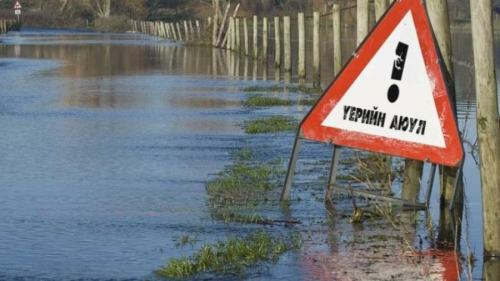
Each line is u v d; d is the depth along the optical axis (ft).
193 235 52.08
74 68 199.00
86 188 66.18
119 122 104.17
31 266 45.83
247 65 218.79
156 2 535.60
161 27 425.28
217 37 315.58
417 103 54.60
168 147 85.46
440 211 58.03
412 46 54.60
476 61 46.47
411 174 60.44
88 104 124.06
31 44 318.04
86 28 557.33
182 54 264.93
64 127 99.60
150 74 183.73
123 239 51.29
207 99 132.36
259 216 56.80
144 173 72.08
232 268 45.11
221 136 92.89
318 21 152.66
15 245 50.06
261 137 92.12
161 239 51.26
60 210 58.90
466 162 76.33
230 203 60.85
